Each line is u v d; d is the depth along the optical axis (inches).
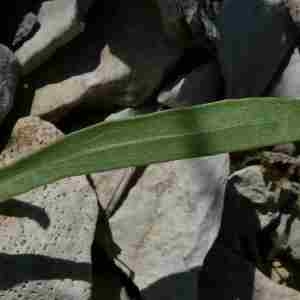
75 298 7.5
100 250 8.4
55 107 8.5
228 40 8.7
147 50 8.7
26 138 8.1
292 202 9.3
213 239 8.1
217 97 9.1
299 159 9.2
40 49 8.3
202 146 7.3
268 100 7.3
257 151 9.3
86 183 8.0
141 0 8.8
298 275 9.3
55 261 7.5
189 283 7.9
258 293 8.8
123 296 8.2
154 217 8.2
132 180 8.4
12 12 8.4
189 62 9.0
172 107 8.9
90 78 8.6
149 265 8.1
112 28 8.7
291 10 9.0
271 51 8.9
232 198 9.1
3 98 8.0
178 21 8.5
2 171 7.3
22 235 7.6
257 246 9.3
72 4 8.2
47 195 7.8
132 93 8.7
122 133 7.2
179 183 8.3
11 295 7.3
